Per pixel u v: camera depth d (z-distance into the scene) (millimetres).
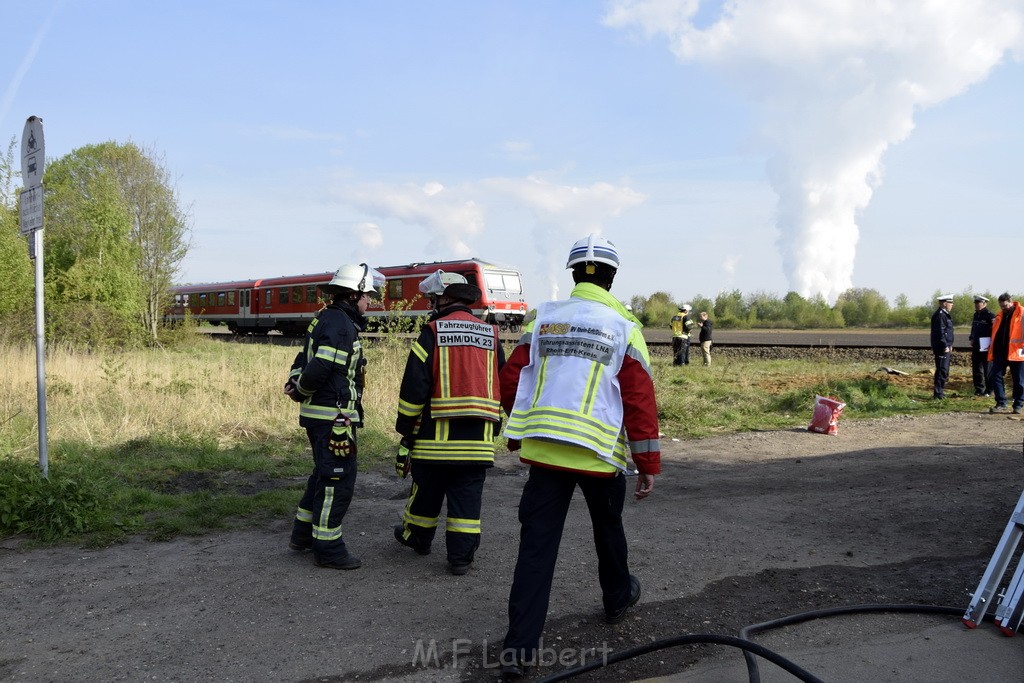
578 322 3688
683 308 20812
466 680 3480
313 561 5023
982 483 7016
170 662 3604
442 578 4766
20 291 18578
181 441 8602
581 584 4660
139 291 24156
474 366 4844
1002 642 3834
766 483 7363
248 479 7262
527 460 3594
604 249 3814
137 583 4605
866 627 4020
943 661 3619
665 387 14508
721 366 20062
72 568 4852
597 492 3793
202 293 48844
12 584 4570
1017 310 11938
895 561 5066
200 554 5145
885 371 17891
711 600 4434
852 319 60062
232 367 15812
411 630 4000
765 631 3955
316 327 4863
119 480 6891
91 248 23375
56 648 3742
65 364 13500
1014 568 4906
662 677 3490
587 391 3561
